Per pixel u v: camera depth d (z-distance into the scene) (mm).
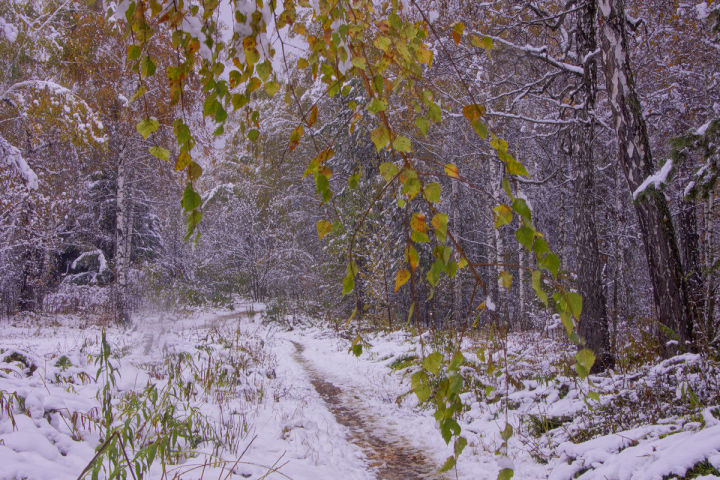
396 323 14430
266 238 27656
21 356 5711
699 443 3084
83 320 15742
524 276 12148
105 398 3727
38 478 2672
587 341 7070
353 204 12883
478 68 9055
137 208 22047
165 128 12141
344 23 1367
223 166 25562
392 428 5801
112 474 2469
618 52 6363
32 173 11938
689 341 5617
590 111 7715
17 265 16234
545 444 4691
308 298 23672
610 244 11336
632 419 4414
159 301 16750
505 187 1133
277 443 4730
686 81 9992
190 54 1378
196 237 1330
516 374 6898
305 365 10531
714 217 8836
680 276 5832
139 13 1319
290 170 18734
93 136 11883
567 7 8102
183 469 3396
